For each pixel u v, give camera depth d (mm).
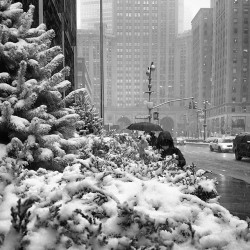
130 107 188375
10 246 1761
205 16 144375
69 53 27938
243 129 103688
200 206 2789
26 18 6277
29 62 5824
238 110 104812
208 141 61188
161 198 2719
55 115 6203
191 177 3451
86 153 5367
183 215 2344
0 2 6215
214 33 125500
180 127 176125
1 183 2404
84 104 13305
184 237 2332
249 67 105000
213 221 2588
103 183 2887
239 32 105000
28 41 6320
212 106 125250
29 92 5473
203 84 144250
